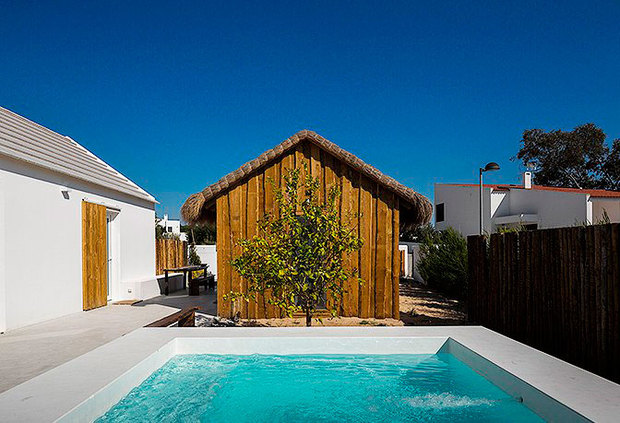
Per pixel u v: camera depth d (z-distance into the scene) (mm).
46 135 12586
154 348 5172
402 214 10031
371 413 4324
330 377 5238
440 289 14609
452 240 14523
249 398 4660
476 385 4855
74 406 3320
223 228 9117
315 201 7375
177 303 12016
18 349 6777
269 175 9219
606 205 21234
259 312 9016
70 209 10133
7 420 3053
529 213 23031
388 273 9156
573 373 4129
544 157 35438
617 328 4613
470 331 6086
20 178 8469
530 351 4996
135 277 14031
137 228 14281
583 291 5223
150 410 4359
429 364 5637
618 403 3363
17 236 8344
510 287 7203
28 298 8625
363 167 8984
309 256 6703
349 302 9117
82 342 7238
